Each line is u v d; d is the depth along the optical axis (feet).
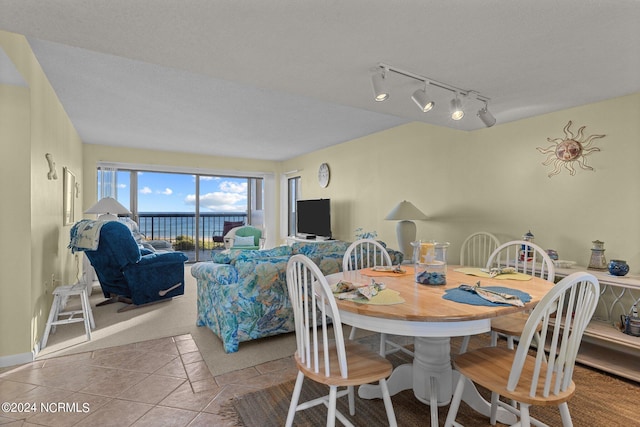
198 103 12.19
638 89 7.91
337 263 9.39
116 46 5.79
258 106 12.57
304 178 23.12
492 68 6.72
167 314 11.62
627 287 7.34
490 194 11.65
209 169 23.35
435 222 13.65
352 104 9.12
